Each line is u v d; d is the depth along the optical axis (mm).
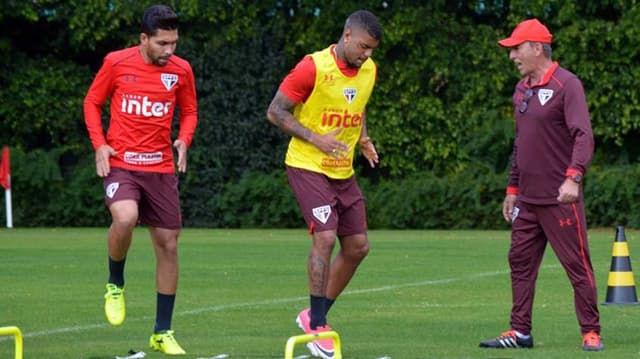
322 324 21062
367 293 32094
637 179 66500
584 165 21078
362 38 20641
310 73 20875
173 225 21906
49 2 73688
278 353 21562
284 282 35281
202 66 73625
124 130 21609
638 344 22703
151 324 25969
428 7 72000
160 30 21266
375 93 72750
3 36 74562
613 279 29516
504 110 72375
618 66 69062
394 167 73312
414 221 69625
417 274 37781
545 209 21844
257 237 59875
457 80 72500
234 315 27422
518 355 21156
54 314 27656
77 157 75438
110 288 22344
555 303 29594
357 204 21844
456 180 69312
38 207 72000
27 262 42562
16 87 73812
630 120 69000
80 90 75312
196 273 38156
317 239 21094
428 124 72562
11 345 22641
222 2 73625
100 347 22422
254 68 73562
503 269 39594
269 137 73938
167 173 21938
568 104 21359
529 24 21828
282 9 74688
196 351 21859
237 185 72438
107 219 72312
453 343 22844
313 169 21172
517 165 22344
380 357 20953
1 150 74375
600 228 67312
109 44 76312
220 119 73625
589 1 69500
